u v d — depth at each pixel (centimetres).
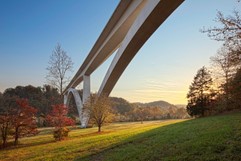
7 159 1316
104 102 2958
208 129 1277
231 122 1432
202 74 3403
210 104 3197
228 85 1382
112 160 963
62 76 3622
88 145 1412
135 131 1938
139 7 1870
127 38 2050
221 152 782
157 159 851
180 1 1383
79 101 4556
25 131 2066
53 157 1195
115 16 2216
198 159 753
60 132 2192
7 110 2034
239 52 789
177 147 950
